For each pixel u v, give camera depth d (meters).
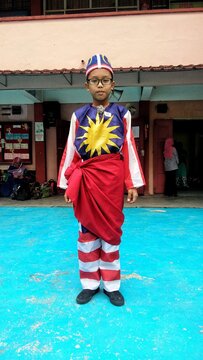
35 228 5.16
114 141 2.41
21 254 3.82
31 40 7.94
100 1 8.85
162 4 8.63
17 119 9.12
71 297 2.67
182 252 3.84
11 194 8.52
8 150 9.16
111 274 2.59
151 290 2.79
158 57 7.62
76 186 2.44
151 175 8.80
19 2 9.19
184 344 2.04
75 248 4.04
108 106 2.50
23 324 2.27
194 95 8.49
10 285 2.93
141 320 2.30
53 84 6.95
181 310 2.45
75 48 7.84
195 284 2.92
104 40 7.73
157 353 1.95
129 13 7.59
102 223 2.47
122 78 6.77
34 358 1.91
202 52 7.52
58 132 8.75
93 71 2.42
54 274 3.18
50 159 9.05
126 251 3.88
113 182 2.43
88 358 1.91
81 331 2.18
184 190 9.97
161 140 8.69
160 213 6.27
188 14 7.50
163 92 8.53
